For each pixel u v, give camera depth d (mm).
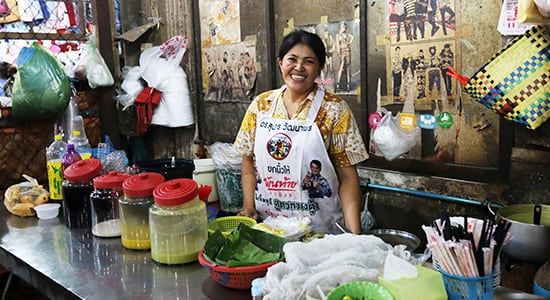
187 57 4266
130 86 4258
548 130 2346
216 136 4160
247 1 3674
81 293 1773
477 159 2672
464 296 1422
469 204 2701
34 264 2047
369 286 1396
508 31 2385
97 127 4336
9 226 2582
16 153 3943
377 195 3170
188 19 4168
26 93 3688
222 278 1722
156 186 2129
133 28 4535
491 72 2236
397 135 2814
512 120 2248
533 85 2156
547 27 2143
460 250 1390
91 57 4086
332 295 1373
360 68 3078
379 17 2957
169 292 1752
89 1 4387
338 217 2486
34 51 3732
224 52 3939
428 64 2775
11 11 4070
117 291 1775
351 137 2354
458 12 2619
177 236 1948
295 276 1461
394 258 1471
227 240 1816
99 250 2188
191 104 4281
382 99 3014
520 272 2145
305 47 2248
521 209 2303
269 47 3543
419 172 2934
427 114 2826
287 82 2309
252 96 3783
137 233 2141
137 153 4645
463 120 2689
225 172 3281
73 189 2449
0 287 3516
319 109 2352
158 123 4270
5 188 3936
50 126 4062
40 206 2719
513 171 2521
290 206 2451
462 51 2633
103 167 2795
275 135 2385
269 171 2447
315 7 3291
